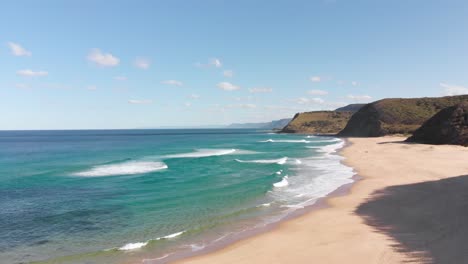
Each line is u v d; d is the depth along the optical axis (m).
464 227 13.36
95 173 33.12
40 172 34.28
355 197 20.72
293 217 16.94
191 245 13.35
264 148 66.38
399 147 55.25
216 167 36.72
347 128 123.00
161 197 22.25
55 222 17.08
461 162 34.03
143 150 64.56
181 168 36.16
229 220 16.73
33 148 75.69
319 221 16.00
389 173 29.00
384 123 102.38
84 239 14.62
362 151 51.50
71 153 59.12
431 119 66.81
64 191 24.59
